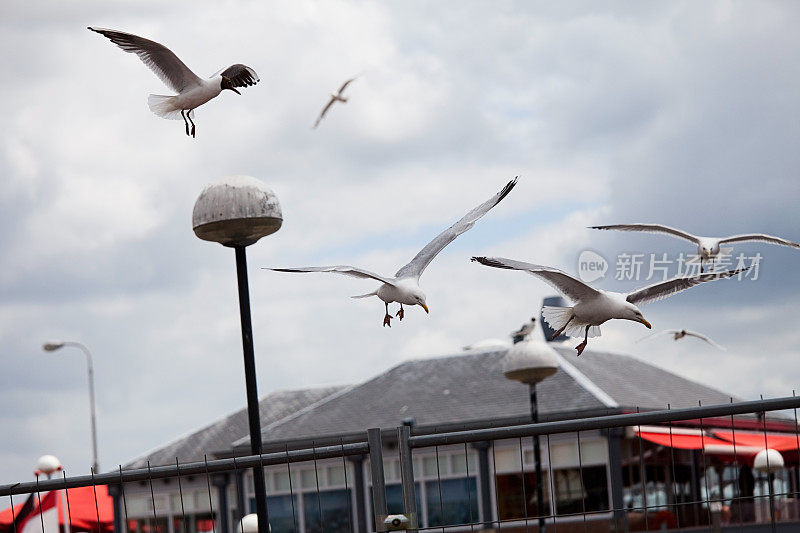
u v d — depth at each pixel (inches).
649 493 1438.2
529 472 1459.2
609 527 1407.5
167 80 499.5
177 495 1697.8
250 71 503.5
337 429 1743.4
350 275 437.4
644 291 495.5
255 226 550.0
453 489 1488.7
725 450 1416.1
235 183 550.9
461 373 1808.6
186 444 1932.8
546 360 931.3
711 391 2041.1
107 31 486.3
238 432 1929.1
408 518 379.2
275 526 1622.8
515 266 430.3
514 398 1683.1
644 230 647.8
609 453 1425.9
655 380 1889.8
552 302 1865.2
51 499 871.1
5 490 395.2
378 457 384.2
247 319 548.7
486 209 510.9
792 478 1571.1
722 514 1269.7
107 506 1673.2
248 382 538.9
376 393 1827.0
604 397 1594.5
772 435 1525.6
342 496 1579.7
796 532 1208.2
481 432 372.5
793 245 641.0
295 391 2124.8
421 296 469.1
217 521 1675.7
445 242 501.0
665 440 1433.3
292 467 1622.8
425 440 380.5
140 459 1905.8
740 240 655.1
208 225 549.3
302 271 421.1
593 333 494.0
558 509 1444.4
